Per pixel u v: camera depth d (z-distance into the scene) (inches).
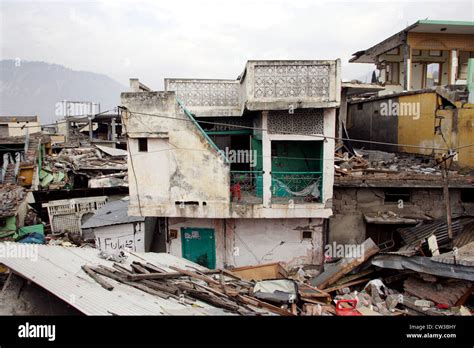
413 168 561.3
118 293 263.9
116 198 784.3
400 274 452.8
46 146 1076.5
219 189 510.6
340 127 721.6
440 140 577.3
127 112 503.5
